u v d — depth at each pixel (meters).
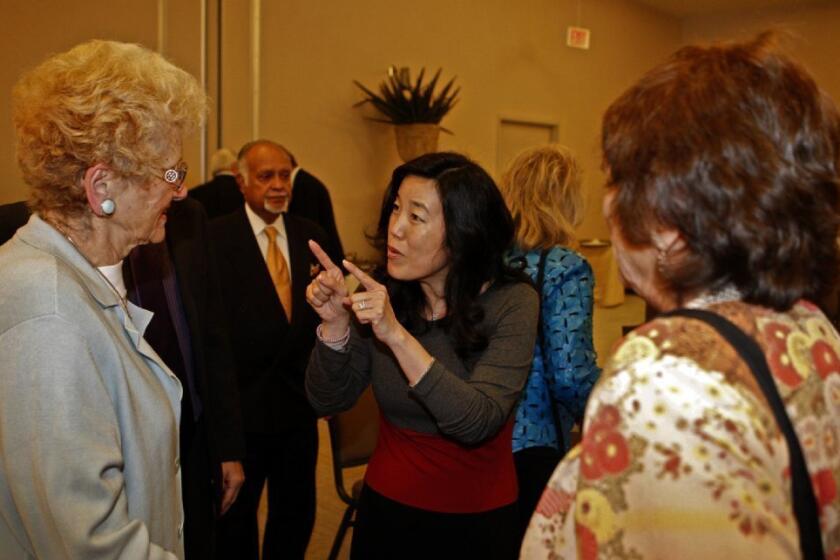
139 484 1.06
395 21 7.07
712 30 10.42
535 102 8.67
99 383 0.98
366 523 1.45
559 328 1.65
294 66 6.31
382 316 1.25
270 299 2.30
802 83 0.68
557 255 1.71
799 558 0.59
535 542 0.76
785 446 0.62
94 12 5.03
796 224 0.65
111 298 1.07
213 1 5.68
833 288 0.71
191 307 1.57
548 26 8.70
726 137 0.65
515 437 1.69
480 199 1.40
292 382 2.29
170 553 1.04
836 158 0.69
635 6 9.84
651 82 0.70
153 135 1.06
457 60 7.73
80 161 1.02
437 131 6.79
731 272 0.67
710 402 0.60
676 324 0.65
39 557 0.96
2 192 4.72
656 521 0.60
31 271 0.97
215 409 1.75
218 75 5.77
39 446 0.92
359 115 6.85
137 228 1.10
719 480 0.58
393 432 1.45
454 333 1.41
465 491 1.37
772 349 0.65
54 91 1.02
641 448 0.61
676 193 0.66
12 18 4.69
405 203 1.42
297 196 3.95
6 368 0.93
